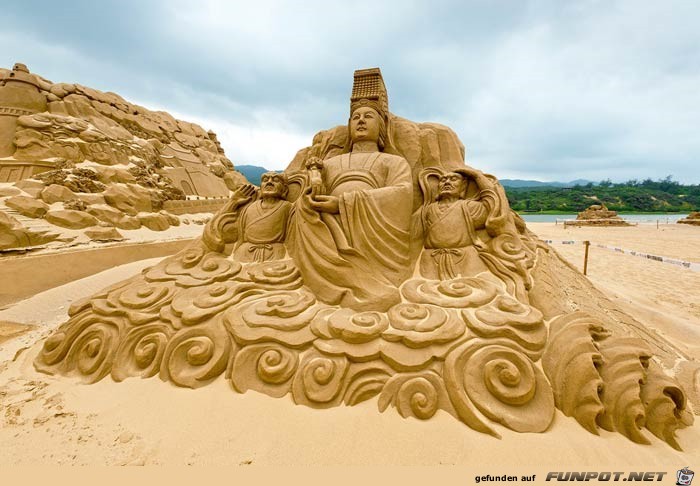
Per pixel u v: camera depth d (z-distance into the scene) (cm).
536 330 221
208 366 225
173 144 1591
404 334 218
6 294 503
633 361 194
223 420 194
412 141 388
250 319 242
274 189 356
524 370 198
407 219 299
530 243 337
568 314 232
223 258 336
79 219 787
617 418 182
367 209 280
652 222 2681
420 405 190
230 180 1880
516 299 252
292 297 263
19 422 197
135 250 780
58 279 589
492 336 216
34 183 819
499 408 187
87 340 261
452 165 387
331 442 177
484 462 163
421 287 271
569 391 191
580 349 200
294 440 179
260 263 317
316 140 450
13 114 934
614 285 627
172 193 1238
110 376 239
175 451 175
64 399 218
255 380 219
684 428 190
